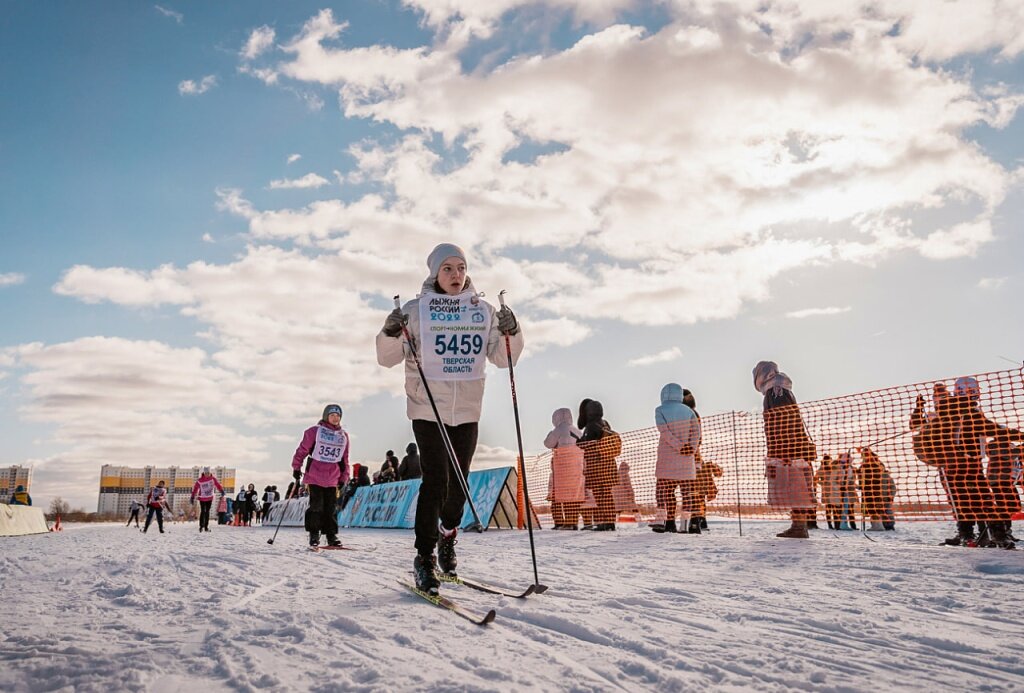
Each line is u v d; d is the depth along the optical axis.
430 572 3.29
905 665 1.97
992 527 5.43
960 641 2.22
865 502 7.05
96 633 2.53
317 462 7.18
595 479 9.45
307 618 2.71
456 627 2.55
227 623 2.64
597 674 1.92
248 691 1.79
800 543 5.76
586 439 9.95
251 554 6.30
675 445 7.94
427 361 3.50
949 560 4.34
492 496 11.01
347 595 3.41
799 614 2.73
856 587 3.47
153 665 2.04
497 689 1.76
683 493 8.05
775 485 6.71
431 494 3.38
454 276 3.64
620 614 2.73
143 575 4.52
